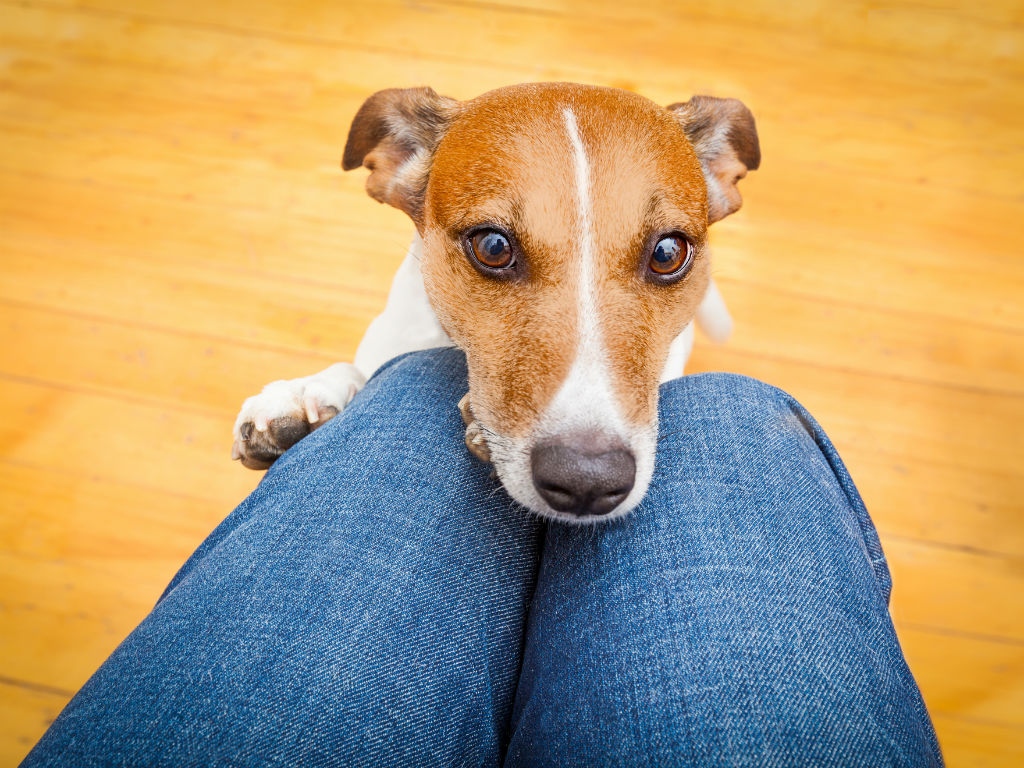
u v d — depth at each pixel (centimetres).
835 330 57
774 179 63
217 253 59
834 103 66
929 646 48
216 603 27
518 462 30
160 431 54
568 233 31
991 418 54
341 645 26
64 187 62
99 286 58
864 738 24
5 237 60
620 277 31
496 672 29
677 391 33
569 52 68
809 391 55
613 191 31
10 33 69
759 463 30
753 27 69
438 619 28
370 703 26
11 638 48
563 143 31
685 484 30
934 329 57
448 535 30
